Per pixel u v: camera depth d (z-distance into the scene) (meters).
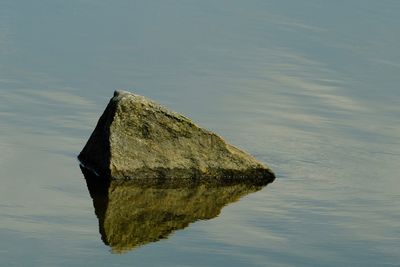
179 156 33.28
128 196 31.25
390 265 26.88
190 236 28.02
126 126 33.03
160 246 27.11
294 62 50.88
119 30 54.72
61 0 60.50
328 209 31.03
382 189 33.25
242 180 33.47
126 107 33.03
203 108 41.75
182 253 26.69
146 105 33.25
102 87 43.81
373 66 51.69
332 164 35.66
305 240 28.30
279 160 35.66
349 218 30.36
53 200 30.17
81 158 33.88
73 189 31.33
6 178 31.58
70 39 51.97
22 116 38.28
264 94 44.50
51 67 46.31
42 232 27.47
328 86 47.06
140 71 47.00
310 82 47.38
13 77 43.94
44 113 38.94
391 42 57.22
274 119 40.84
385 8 65.88
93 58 48.62
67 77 44.84
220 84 45.66
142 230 28.31
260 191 32.56
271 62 50.53
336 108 43.41
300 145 37.62
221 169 33.38
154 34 54.41
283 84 46.56
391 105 44.91
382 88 47.69
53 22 55.28
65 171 32.81
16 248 26.20
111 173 32.44
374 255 27.50
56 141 35.72
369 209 31.25
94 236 27.55
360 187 33.38
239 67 49.00
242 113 41.38
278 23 59.38
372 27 60.47
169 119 33.38
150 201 30.98
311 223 29.72
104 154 32.84
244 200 31.58
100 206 30.08
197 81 45.97
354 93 46.31
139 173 32.81
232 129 39.06
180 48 51.88
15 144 35.00
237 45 53.44
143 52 50.50
